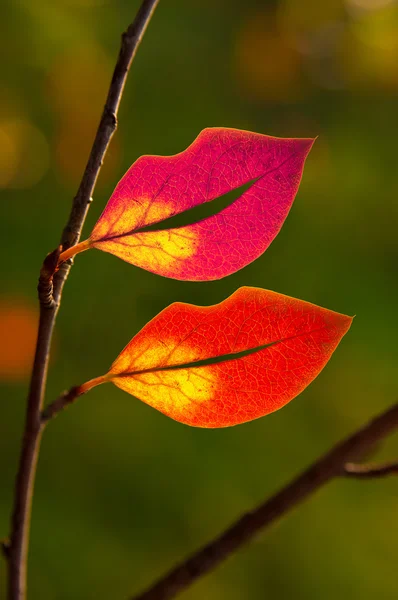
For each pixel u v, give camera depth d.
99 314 1.61
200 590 1.22
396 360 1.64
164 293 1.66
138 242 0.40
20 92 1.79
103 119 0.42
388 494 1.42
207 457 1.43
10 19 1.75
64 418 1.45
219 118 2.07
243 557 1.29
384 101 2.31
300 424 1.53
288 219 1.83
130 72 1.97
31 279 1.61
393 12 2.42
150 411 1.49
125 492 1.34
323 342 0.40
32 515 1.28
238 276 1.70
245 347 0.41
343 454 0.50
